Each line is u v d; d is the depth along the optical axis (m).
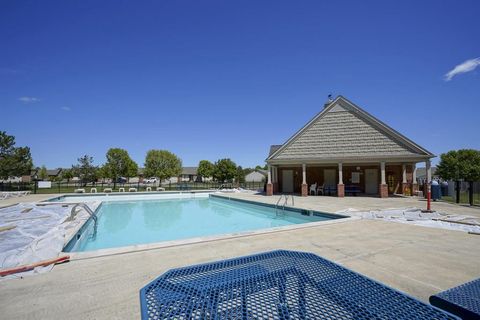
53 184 44.72
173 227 11.62
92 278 3.97
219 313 1.59
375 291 1.86
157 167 57.34
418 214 10.19
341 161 19.28
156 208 18.27
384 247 5.65
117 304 3.18
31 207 12.89
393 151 18.92
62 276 4.05
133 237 9.73
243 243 6.01
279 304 1.71
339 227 7.89
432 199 16.36
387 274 4.10
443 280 3.87
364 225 8.20
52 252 5.20
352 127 20.50
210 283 1.98
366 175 22.25
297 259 2.51
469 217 9.33
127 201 22.27
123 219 13.89
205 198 24.95
